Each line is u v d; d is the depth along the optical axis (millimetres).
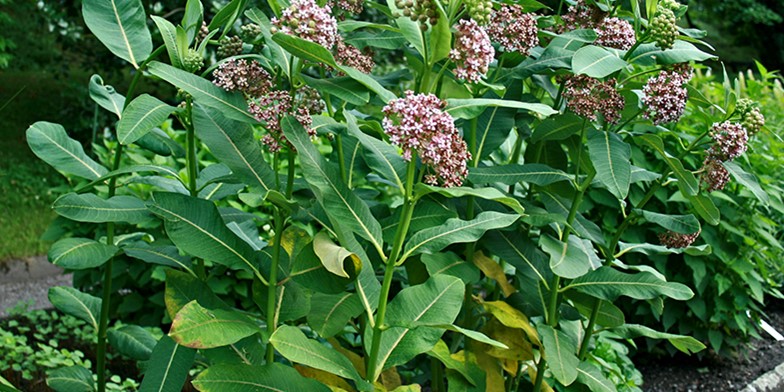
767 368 5828
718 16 16859
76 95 9836
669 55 2848
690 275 5520
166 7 8977
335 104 3053
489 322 3188
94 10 2602
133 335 2990
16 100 10914
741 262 5406
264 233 4691
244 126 2559
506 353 3111
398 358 2451
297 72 2363
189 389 4336
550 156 3395
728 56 17531
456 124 3230
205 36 2773
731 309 5527
